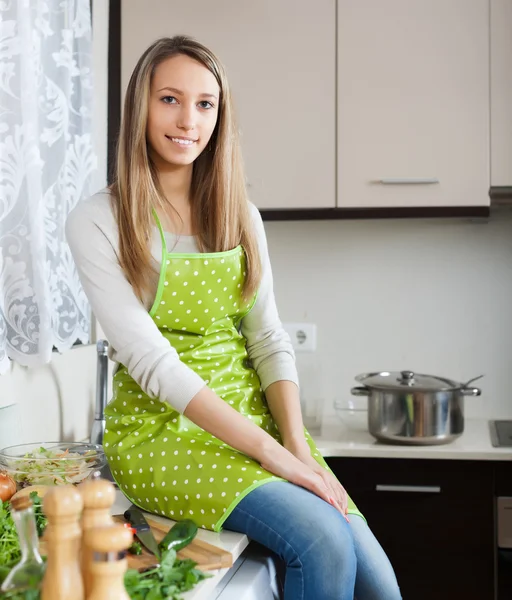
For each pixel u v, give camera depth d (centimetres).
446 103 255
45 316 194
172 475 163
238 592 147
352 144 258
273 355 190
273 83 260
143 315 168
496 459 238
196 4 261
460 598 243
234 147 183
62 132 212
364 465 246
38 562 112
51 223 208
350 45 257
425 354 293
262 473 159
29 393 212
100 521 110
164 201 178
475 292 290
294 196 261
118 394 180
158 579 126
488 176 254
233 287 180
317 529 149
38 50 201
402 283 293
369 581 164
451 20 254
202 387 164
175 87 171
